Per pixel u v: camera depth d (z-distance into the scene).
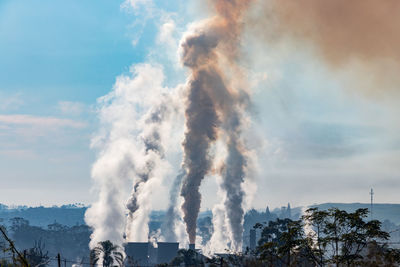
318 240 74.19
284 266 78.06
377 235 70.62
